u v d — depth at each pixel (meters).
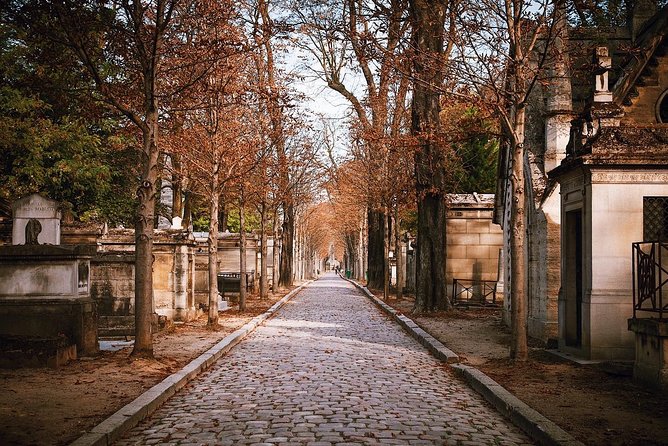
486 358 13.23
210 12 14.16
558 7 12.20
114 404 8.54
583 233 12.59
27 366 11.11
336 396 9.66
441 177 25.39
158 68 14.95
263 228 35.22
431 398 9.69
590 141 12.48
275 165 28.47
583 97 19.61
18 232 18.17
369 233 46.19
